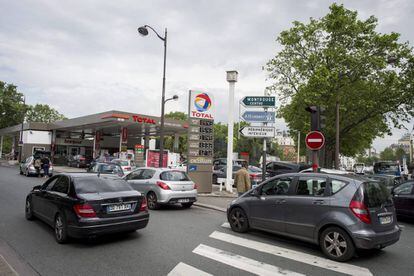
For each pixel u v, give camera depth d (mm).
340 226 5684
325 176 6293
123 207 6551
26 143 42875
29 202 8406
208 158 15859
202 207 11719
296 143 49625
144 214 6855
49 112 76875
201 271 5020
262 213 7102
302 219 6293
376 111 23156
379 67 21656
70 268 5051
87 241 6602
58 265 5180
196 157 15602
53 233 7184
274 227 6820
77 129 43344
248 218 7418
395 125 23672
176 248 6203
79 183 6688
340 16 22000
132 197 6707
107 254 5773
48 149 44188
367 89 22750
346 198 5770
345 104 23047
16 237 6805
